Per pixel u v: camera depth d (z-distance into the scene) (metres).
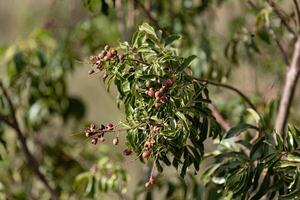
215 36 6.78
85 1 4.81
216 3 6.76
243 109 5.77
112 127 3.55
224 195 4.26
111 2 4.71
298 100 6.71
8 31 9.38
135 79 3.59
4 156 6.82
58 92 6.90
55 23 7.25
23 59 6.54
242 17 6.43
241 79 6.66
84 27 6.93
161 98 3.48
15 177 6.84
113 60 3.61
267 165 3.82
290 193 3.71
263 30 5.86
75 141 6.96
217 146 4.91
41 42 6.80
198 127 3.72
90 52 6.95
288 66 5.16
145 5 6.32
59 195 6.80
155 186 5.80
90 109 10.20
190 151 4.12
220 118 5.22
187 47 6.23
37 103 6.81
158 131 3.52
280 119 5.01
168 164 3.61
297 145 3.81
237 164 4.01
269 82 6.61
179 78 3.61
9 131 6.83
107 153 6.86
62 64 6.79
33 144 6.97
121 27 6.05
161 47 3.85
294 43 5.43
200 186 5.45
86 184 5.73
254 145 3.94
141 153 3.55
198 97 3.68
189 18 6.43
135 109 3.57
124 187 5.62
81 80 10.34
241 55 6.66
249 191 4.05
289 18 5.49
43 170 6.87
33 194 6.85
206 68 6.11
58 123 7.38
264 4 5.91
